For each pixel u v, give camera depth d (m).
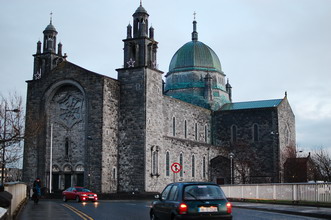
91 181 64.88
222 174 87.31
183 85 100.75
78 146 69.31
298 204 38.50
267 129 91.31
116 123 68.75
